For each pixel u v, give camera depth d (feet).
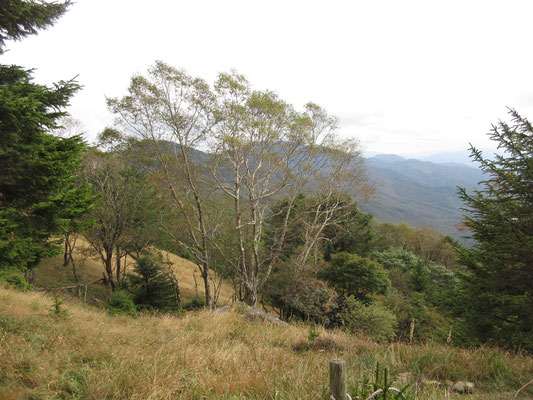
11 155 21.29
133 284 61.05
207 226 69.77
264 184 74.23
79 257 94.38
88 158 66.54
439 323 76.54
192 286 99.91
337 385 8.70
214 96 59.00
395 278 114.32
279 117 66.33
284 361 17.72
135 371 14.87
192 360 17.08
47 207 22.53
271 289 74.43
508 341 29.14
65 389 13.21
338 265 96.12
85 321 26.55
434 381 15.38
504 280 27.14
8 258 21.04
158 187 66.49
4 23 22.09
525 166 28.09
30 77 25.18
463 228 58.75
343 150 78.13
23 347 15.85
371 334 59.62
